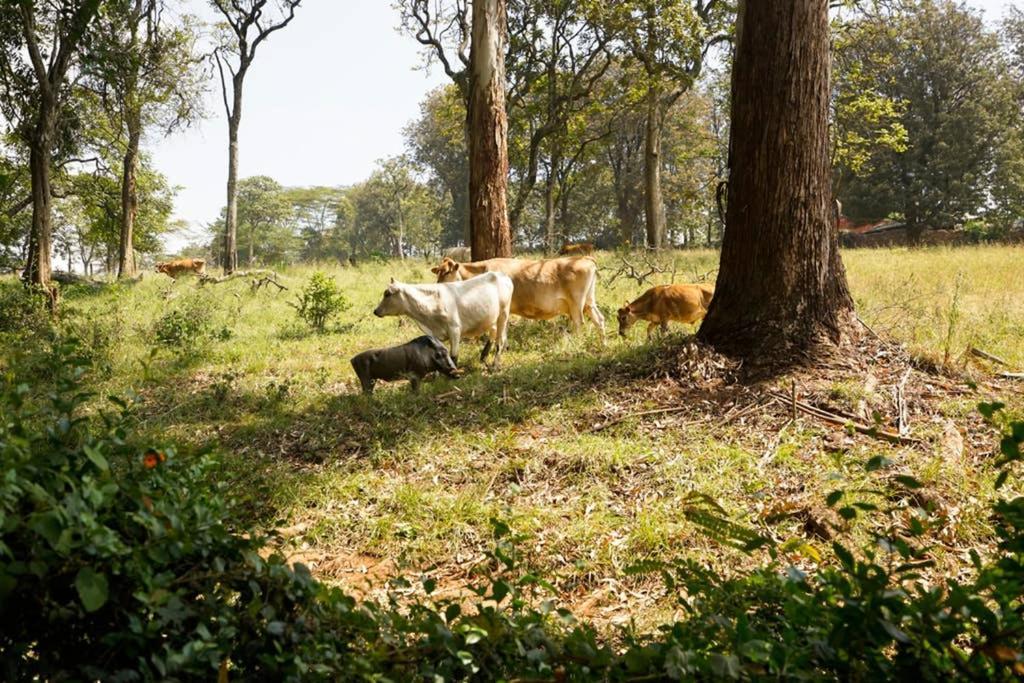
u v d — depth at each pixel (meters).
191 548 2.04
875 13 26.73
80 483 2.15
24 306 14.88
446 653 2.39
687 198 36.34
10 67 16.67
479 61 13.74
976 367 7.41
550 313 10.79
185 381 9.86
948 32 43.81
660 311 10.61
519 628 2.44
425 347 8.18
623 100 30.36
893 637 1.86
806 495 5.16
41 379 9.20
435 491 5.73
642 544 4.78
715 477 5.57
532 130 28.62
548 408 7.17
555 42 26.28
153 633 1.93
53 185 26.89
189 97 23.89
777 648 1.96
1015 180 42.44
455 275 10.97
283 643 2.13
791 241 7.43
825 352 7.30
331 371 10.05
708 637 2.20
